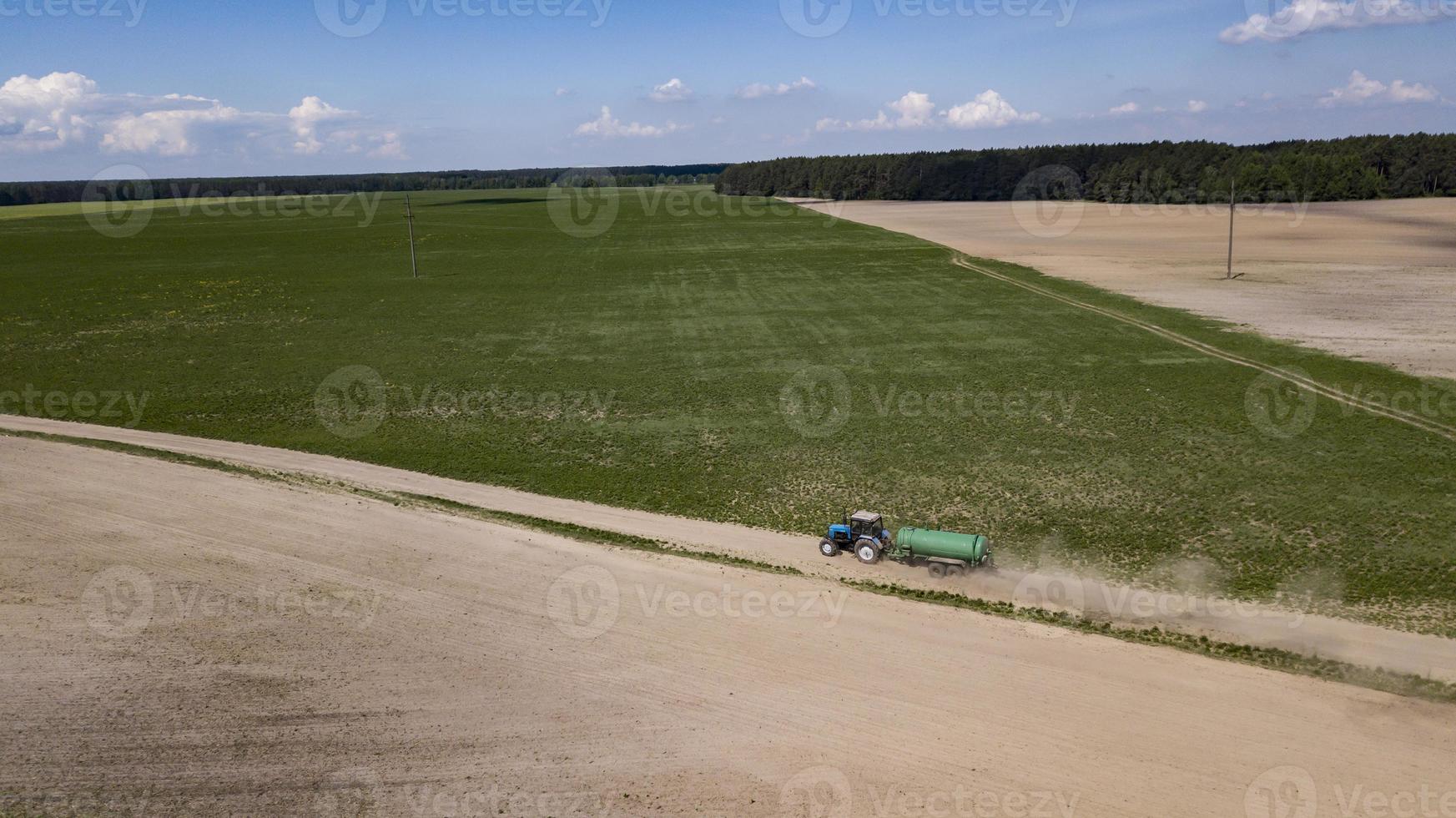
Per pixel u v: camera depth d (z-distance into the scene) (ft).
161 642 78.43
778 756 65.82
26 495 110.01
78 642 77.92
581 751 66.18
